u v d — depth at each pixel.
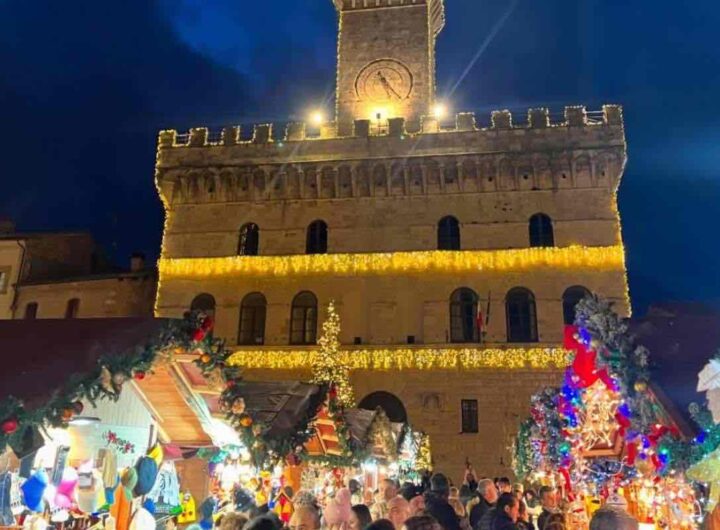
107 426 10.80
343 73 47.41
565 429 16.16
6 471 8.50
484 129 41.59
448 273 39.84
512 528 8.67
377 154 42.16
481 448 36.41
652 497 12.95
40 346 8.53
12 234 48.91
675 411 8.46
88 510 9.48
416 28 47.78
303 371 38.88
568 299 38.66
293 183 43.00
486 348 37.97
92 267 52.78
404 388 37.97
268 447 11.19
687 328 10.17
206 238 42.78
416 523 5.69
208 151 44.06
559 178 40.75
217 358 10.09
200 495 15.16
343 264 40.88
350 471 21.12
